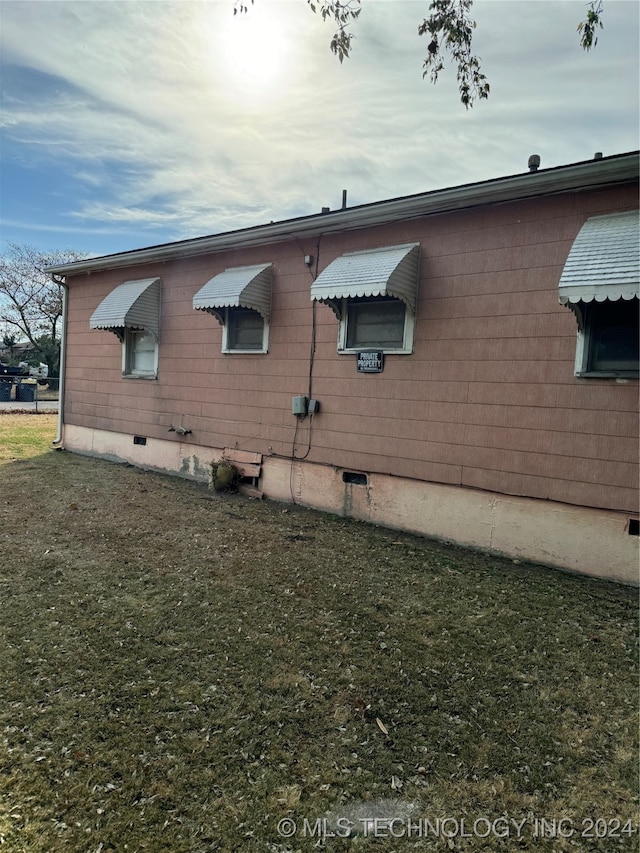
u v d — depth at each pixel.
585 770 2.25
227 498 7.04
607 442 4.47
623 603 4.03
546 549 4.81
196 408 8.02
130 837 1.84
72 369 10.37
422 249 5.52
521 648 3.29
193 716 2.52
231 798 2.04
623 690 2.86
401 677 2.93
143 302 8.25
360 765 2.24
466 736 2.45
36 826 1.87
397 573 4.52
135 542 5.10
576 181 4.47
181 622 3.49
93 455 9.90
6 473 8.06
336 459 6.34
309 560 4.77
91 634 3.28
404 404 5.71
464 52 4.59
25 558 4.55
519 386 4.92
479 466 5.20
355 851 1.82
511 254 4.95
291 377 6.77
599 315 4.52
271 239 6.84
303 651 3.18
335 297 5.47
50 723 2.42
